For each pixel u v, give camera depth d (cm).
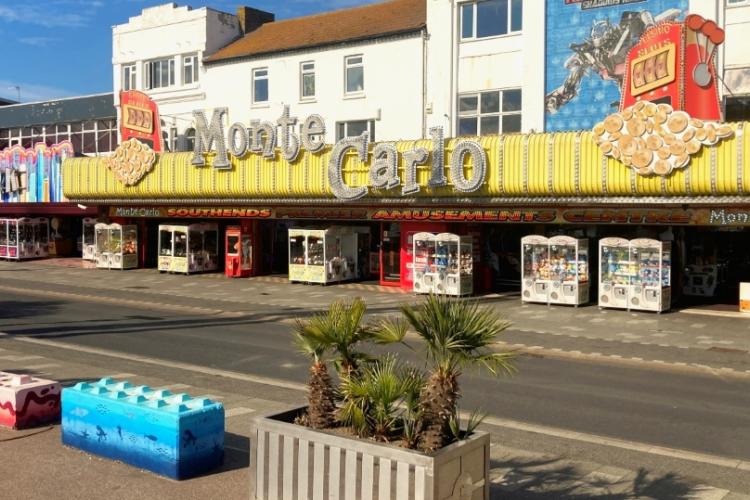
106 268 3472
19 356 1376
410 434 557
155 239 3597
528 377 1299
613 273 2152
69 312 2094
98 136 3919
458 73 2644
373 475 527
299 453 567
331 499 547
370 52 2847
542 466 770
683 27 1947
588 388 1214
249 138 2803
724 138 1869
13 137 4350
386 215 2583
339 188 2541
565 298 2223
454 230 2528
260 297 2461
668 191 1970
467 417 1006
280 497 579
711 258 2408
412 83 2741
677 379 1304
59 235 4153
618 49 2312
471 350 559
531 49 2462
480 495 554
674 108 1977
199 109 3356
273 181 2723
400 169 2428
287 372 1302
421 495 505
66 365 1295
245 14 3519
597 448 858
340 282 2875
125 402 721
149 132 3153
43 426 845
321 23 3259
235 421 919
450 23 2638
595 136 2064
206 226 3269
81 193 3384
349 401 583
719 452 859
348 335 613
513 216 2312
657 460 812
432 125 2688
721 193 1906
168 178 3036
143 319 1970
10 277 3103
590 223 2197
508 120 2541
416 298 2406
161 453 686
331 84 2952
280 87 3097
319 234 2812
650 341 1678
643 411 1057
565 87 2412
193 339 1652
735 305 2255
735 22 2162
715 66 2100
